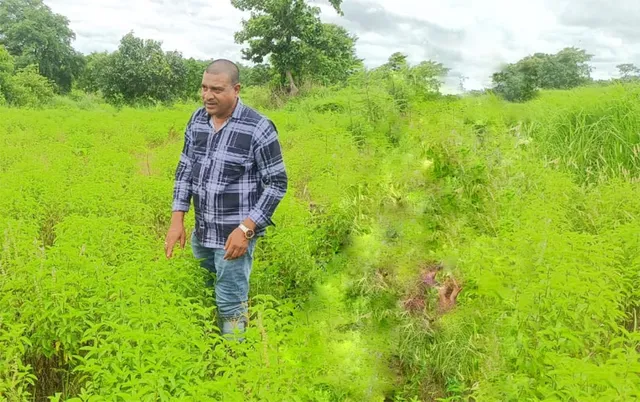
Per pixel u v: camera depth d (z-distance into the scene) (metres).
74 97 44.41
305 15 29.33
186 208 3.99
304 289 4.49
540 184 5.75
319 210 5.78
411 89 8.98
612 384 2.29
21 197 5.49
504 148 6.24
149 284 3.44
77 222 4.36
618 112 7.67
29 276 3.46
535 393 2.77
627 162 6.93
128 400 2.44
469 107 7.26
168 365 2.77
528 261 3.52
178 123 15.12
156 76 40.84
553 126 7.82
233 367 2.69
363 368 3.34
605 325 3.29
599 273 3.24
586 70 14.44
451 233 5.00
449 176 5.70
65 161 7.89
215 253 3.82
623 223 5.13
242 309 3.86
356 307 4.14
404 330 3.96
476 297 4.00
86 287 3.41
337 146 7.89
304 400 2.78
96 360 2.80
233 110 3.70
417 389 3.70
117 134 12.62
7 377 2.84
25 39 55.34
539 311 3.10
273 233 4.67
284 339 3.03
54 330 3.32
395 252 4.55
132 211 5.43
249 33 29.08
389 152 6.96
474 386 3.32
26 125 14.30
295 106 19.23
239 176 3.73
